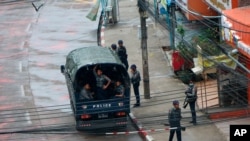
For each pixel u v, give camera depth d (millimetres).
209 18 64875
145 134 52438
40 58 76688
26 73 71625
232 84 54906
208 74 61125
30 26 91062
